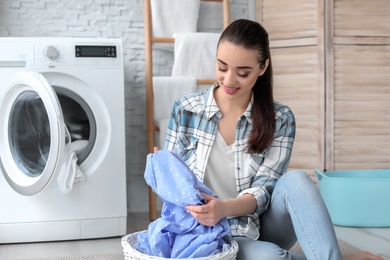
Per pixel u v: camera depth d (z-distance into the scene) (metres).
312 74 3.26
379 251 2.30
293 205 1.39
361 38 3.27
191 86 3.15
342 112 3.27
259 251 1.43
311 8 3.25
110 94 2.64
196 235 1.38
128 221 3.07
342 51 3.26
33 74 2.34
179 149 1.63
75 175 2.55
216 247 1.36
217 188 1.62
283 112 1.65
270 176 1.58
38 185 2.36
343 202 2.82
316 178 3.26
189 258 1.29
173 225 1.40
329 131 3.25
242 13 3.50
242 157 1.60
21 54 2.55
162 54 3.37
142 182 3.37
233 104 1.61
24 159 2.52
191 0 3.24
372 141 3.30
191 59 3.17
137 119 3.34
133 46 3.32
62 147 2.28
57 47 2.59
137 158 3.35
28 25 3.17
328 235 1.32
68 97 2.63
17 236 2.56
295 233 1.49
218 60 1.49
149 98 3.12
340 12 3.25
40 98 2.49
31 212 2.56
